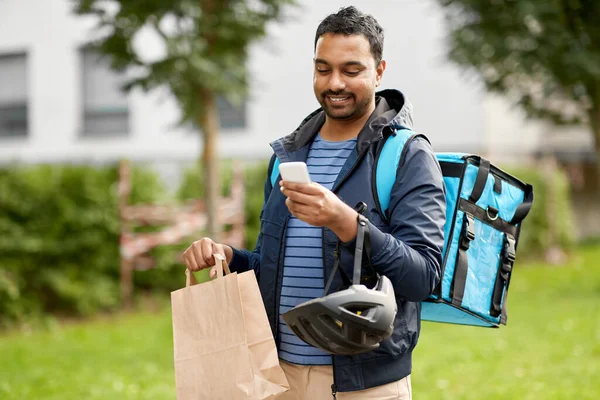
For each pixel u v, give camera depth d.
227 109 14.03
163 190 9.61
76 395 5.19
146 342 7.06
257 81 7.54
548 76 8.90
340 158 2.27
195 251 2.35
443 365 6.00
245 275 2.16
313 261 2.21
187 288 2.22
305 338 1.98
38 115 14.78
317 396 2.23
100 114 14.45
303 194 1.88
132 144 14.16
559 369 5.75
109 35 6.88
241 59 7.28
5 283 7.79
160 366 6.16
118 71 7.23
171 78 6.85
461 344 6.79
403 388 2.23
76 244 8.48
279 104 13.62
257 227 10.54
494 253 2.43
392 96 2.42
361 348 1.92
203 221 9.49
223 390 2.12
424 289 2.03
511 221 2.47
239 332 2.12
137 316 8.58
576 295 9.43
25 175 8.27
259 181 10.69
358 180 2.18
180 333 2.22
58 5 14.54
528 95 9.59
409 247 2.02
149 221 9.06
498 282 2.44
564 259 13.53
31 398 5.11
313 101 13.43
